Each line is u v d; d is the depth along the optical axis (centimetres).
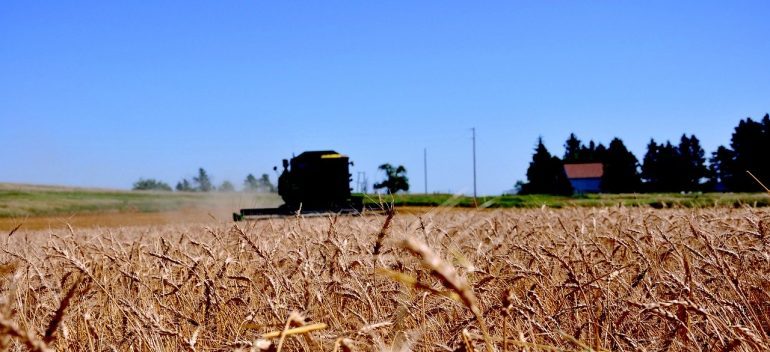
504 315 230
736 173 10819
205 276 470
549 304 429
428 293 363
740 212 752
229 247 618
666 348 339
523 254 565
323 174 2992
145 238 809
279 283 425
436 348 312
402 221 490
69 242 612
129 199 8094
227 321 429
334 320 378
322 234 615
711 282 430
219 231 678
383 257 433
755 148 10600
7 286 420
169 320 420
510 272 470
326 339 290
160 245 639
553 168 13238
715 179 11694
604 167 12988
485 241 645
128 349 408
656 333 402
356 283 411
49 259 564
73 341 395
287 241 635
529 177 13475
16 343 342
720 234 556
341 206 2775
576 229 645
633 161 14175
